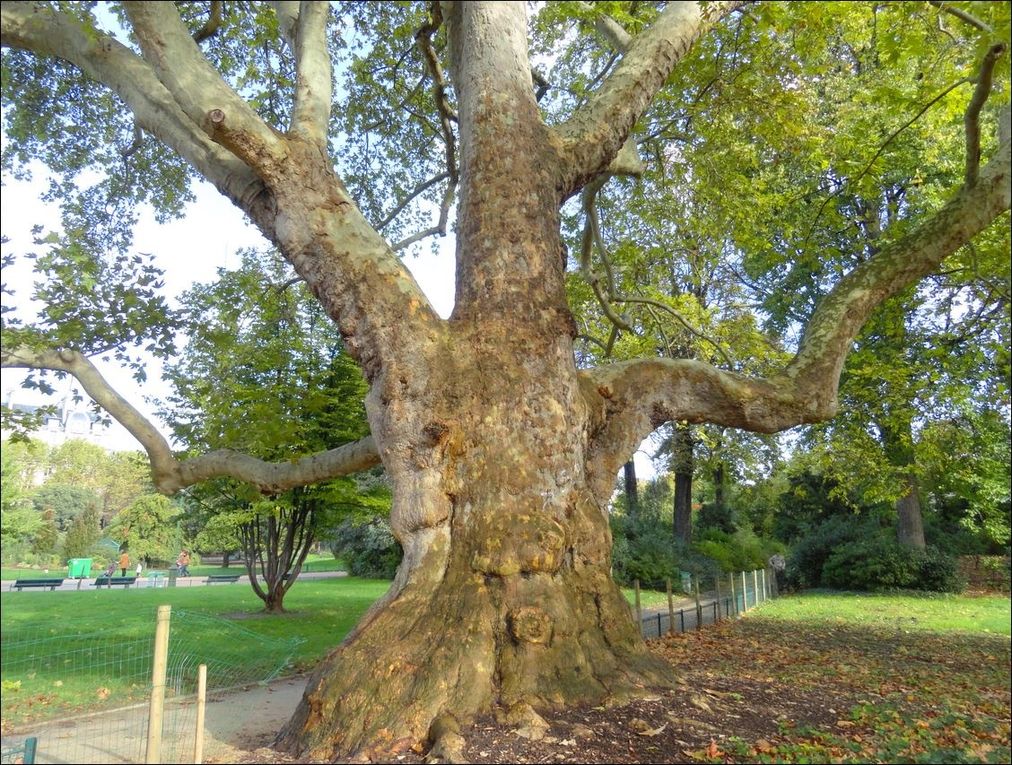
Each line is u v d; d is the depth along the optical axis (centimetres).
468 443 641
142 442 823
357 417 1606
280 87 1247
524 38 802
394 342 665
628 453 761
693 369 787
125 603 1838
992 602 2084
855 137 1198
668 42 875
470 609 578
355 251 682
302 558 1778
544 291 702
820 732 574
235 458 862
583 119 821
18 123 1074
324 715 525
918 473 1491
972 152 795
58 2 609
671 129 1281
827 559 2631
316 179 694
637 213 1408
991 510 2130
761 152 1387
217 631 1299
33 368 774
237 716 686
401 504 645
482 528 616
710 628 1523
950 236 802
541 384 666
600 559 657
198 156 741
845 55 1564
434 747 477
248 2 1030
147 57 638
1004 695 834
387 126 1449
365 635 573
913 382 1318
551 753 479
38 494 4912
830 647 1218
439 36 1253
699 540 3244
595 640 610
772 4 848
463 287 716
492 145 741
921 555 2361
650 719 541
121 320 851
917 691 827
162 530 4222
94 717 666
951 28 984
